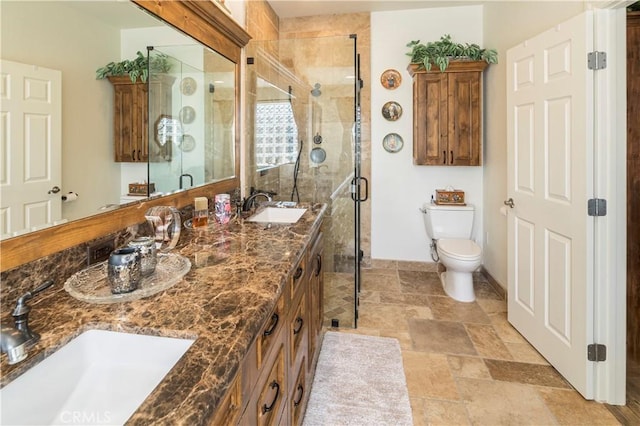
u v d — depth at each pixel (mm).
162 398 541
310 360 1779
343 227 2791
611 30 1654
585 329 1751
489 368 2021
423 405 1726
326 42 2943
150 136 1503
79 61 1102
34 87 950
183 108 1787
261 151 2824
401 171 3715
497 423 1609
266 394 972
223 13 2031
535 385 1870
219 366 622
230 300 888
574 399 1764
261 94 2793
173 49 1652
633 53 1981
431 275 3625
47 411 665
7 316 809
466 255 2875
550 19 2191
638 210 2061
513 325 2467
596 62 1670
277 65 2994
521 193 2289
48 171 995
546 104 1999
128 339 753
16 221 899
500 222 3076
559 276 1936
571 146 1805
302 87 2990
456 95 3320
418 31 3547
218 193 2184
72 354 725
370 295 3115
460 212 3414
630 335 2129
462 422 1614
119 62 1287
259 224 1851
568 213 1843
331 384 1883
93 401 694
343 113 2932
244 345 698
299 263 1463
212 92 2096
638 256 2088
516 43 2703
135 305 860
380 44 3615
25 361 635
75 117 1091
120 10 1279
